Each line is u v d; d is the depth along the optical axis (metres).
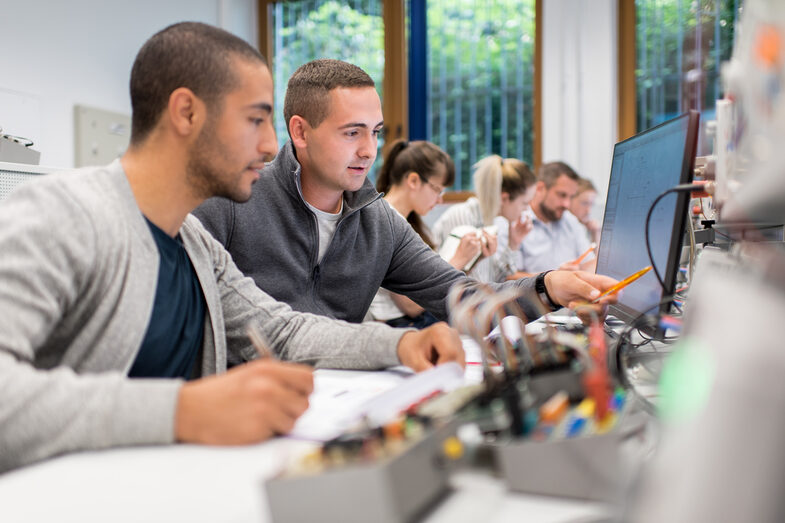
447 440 0.49
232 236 1.40
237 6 4.62
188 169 0.83
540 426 0.51
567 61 3.90
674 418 0.32
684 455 0.28
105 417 0.58
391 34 4.29
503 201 2.88
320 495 0.42
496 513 0.44
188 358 0.91
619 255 1.26
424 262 1.53
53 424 0.57
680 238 0.90
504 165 2.89
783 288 0.32
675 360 0.34
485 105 4.16
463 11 4.18
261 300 1.06
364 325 1.00
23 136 3.32
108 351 0.77
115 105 3.92
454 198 4.18
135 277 0.79
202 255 0.96
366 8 4.37
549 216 3.21
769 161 0.42
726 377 0.27
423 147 2.28
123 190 0.80
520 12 4.05
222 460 0.56
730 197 0.63
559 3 3.89
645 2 3.83
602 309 1.09
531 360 0.67
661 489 0.29
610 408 0.53
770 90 0.42
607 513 0.43
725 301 0.32
